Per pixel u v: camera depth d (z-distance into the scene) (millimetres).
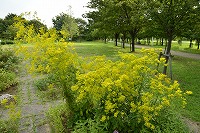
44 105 5465
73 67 3996
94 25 19422
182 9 7922
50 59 3666
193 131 4227
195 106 5445
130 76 3279
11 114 4117
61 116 4297
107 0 17766
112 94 3207
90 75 3207
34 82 7188
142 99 3148
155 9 8008
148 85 3398
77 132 3350
